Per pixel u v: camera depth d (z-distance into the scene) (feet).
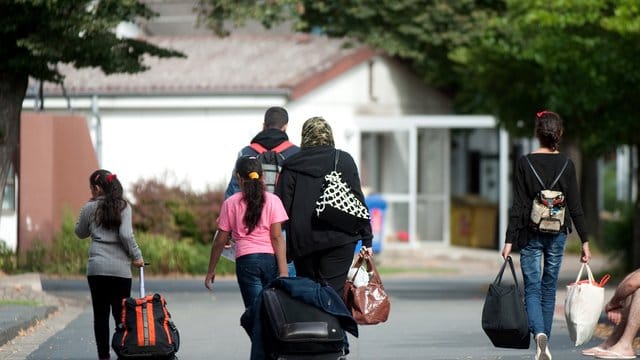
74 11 147.64
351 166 82.79
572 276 224.53
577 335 94.12
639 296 97.09
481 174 304.09
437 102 311.27
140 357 85.97
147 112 264.93
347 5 257.14
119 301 96.94
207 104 262.26
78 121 214.48
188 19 323.57
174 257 215.10
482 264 265.34
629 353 97.19
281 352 72.18
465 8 261.03
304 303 73.00
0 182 160.45
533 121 218.59
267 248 82.53
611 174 473.67
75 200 215.31
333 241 81.51
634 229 207.00
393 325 130.72
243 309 151.12
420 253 285.84
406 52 262.67
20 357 101.86
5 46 154.30
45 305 139.23
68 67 269.44
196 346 110.11
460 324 131.95
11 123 160.45
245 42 300.20
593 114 202.49
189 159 264.52
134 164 264.93
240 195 83.30
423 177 292.81
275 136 90.63
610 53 177.78
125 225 95.96
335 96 278.67
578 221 92.89
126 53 160.45
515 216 92.58
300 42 297.74
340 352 72.59
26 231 206.28
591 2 172.04
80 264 204.54
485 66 210.38
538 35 185.57
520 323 89.81
